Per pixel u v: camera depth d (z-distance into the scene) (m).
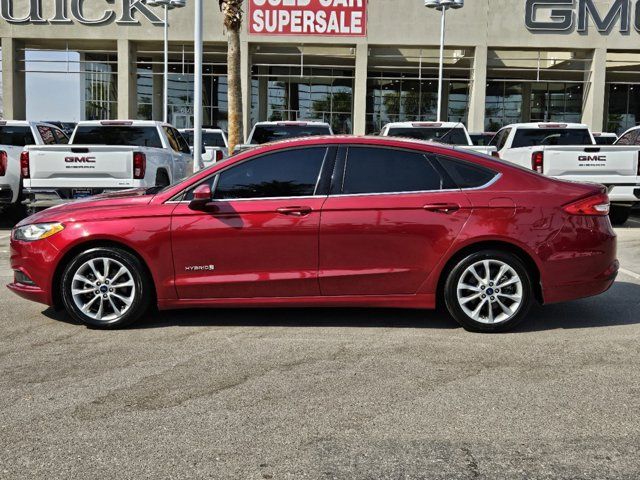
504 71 31.73
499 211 5.54
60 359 5.01
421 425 3.85
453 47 30.75
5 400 4.21
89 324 5.79
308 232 5.54
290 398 4.24
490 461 3.43
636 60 31.73
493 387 4.43
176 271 5.64
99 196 6.29
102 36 30.25
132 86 31.20
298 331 5.76
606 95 33.09
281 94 32.03
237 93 17.66
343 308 6.56
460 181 5.66
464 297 5.64
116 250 5.67
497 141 15.52
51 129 14.73
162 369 4.79
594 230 5.65
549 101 32.31
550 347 5.31
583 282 5.65
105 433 3.74
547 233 5.55
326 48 30.86
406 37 30.08
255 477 3.26
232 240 5.58
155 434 3.73
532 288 5.71
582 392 4.35
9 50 30.36
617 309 6.55
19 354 5.13
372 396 4.28
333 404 4.15
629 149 11.91
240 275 5.62
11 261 6.00
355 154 5.71
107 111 31.64
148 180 10.57
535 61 31.47
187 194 5.71
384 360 4.98
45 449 3.55
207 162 15.25
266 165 5.70
